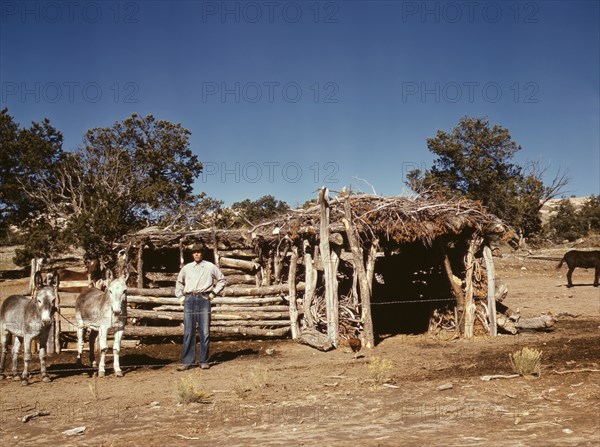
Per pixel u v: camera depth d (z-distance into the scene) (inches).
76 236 1269.7
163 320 612.4
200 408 331.0
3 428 303.7
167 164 1889.8
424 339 564.1
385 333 629.3
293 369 439.8
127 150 1903.3
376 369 380.2
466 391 334.6
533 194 2089.1
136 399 360.2
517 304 834.8
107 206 1350.9
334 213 550.9
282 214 634.8
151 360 505.4
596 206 2859.3
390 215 536.7
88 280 563.5
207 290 462.3
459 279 576.7
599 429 249.1
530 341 515.5
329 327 530.3
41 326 411.5
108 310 438.0
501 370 386.6
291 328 585.3
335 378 398.0
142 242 613.0
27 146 1781.5
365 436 260.4
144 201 1749.5
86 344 562.6
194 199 1771.7
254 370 409.1
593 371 356.8
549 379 348.5
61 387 401.1
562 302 842.2
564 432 247.8
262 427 286.0
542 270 1375.5
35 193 1824.6
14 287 1382.9
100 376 434.9
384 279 733.9
